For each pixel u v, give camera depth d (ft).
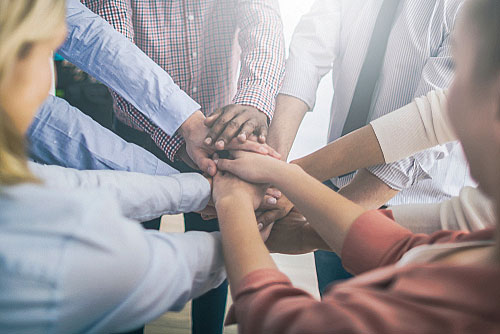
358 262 2.39
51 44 1.82
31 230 1.58
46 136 3.58
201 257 2.39
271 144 4.09
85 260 1.59
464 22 1.58
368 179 3.87
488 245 1.70
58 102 3.70
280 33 4.41
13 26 1.64
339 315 1.44
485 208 2.64
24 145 1.73
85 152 3.63
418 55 3.91
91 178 2.85
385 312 1.38
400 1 4.01
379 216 2.48
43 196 1.66
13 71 1.73
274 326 1.63
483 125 1.54
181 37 4.53
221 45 4.66
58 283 1.53
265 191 3.38
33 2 1.69
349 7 4.35
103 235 1.65
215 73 4.79
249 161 3.23
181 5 4.41
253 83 4.08
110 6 4.24
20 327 1.54
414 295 1.42
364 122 4.21
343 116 4.53
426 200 4.36
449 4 3.76
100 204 1.71
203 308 4.92
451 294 1.37
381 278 1.60
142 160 3.76
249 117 3.84
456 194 4.32
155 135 4.34
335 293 1.67
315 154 3.84
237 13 4.49
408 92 4.06
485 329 1.29
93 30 3.94
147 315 1.93
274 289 1.89
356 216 2.49
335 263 4.41
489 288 1.33
